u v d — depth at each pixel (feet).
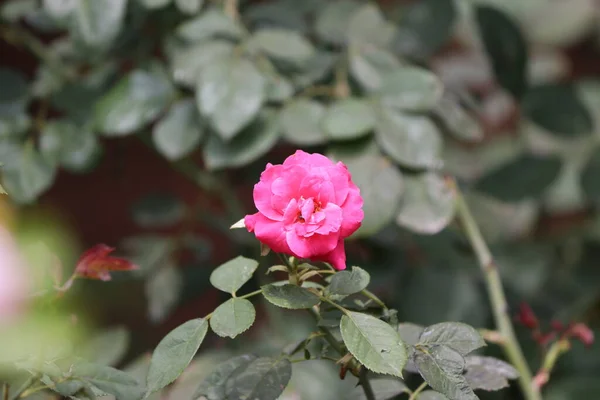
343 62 4.49
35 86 4.60
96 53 4.39
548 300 5.67
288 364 3.44
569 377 4.70
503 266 5.75
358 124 4.09
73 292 4.43
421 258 4.99
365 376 3.47
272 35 4.32
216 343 4.53
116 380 3.40
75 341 3.69
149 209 5.03
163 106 4.30
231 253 5.17
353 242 4.58
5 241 3.34
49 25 4.61
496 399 4.47
